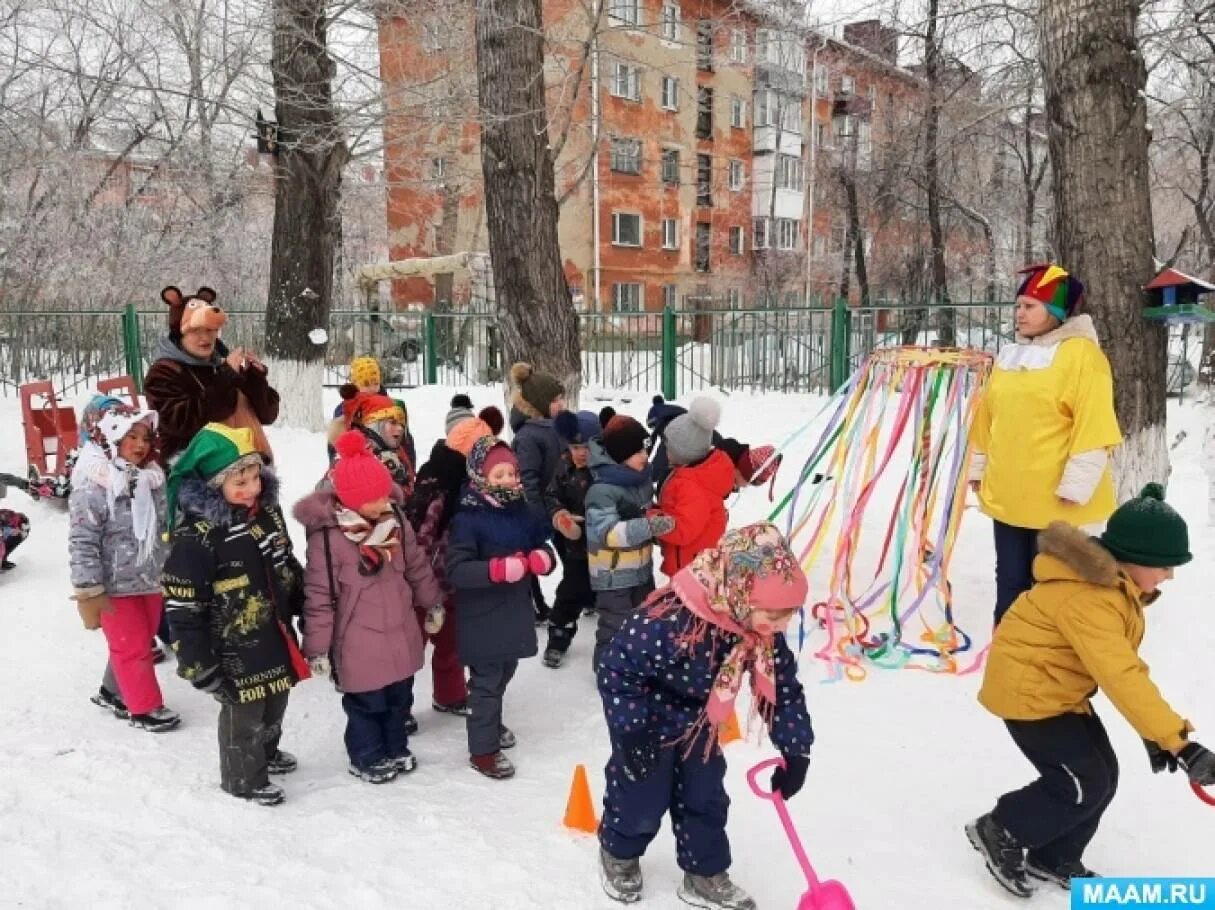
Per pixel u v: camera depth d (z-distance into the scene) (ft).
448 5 34.09
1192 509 19.16
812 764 11.92
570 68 35.55
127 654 13.03
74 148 54.29
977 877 9.72
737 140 100.01
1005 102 40.09
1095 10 15.43
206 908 8.62
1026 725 9.24
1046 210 59.67
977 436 14.71
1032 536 13.84
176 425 12.90
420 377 49.96
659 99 89.92
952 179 60.13
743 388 41.09
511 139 22.65
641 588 14.12
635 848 9.09
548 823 10.62
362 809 10.85
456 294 66.28
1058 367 13.23
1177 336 39.09
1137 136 15.76
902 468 25.04
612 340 44.01
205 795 11.02
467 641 11.87
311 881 9.16
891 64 53.31
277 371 32.91
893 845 10.26
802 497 23.71
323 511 11.51
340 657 11.55
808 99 82.07
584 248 86.53
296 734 13.48
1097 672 8.59
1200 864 9.98
